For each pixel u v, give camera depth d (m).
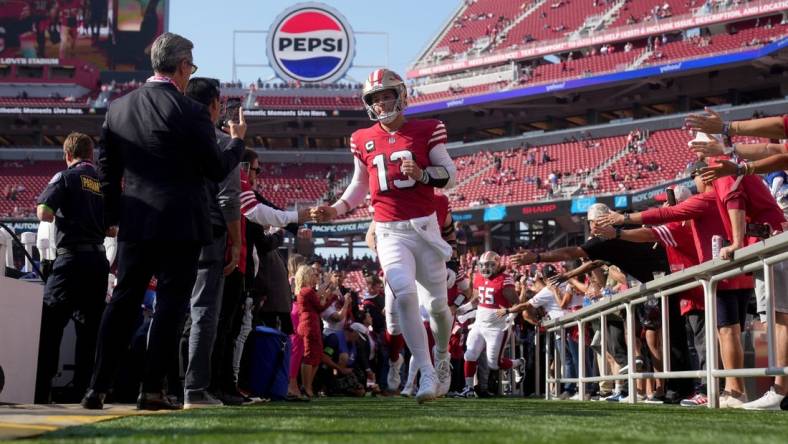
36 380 5.71
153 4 42.66
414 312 4.96
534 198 33.41
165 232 4.28
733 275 4.94
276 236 7.13
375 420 3.21
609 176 33.06
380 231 5.04
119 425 2.94
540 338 10.89
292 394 7.48
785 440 2.38
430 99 42.94
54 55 42.41
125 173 4.41
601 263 7.63
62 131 44.00
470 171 38.38
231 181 5.14
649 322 6.59
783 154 4.43
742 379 5.46
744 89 37.03
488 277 10.17
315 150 43.03
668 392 6.38
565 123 42.06
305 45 40.16
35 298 5.47
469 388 10.32
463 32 45.19
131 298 4.38
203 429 2.73
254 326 7.24
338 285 10.90
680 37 39.28
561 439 2.35
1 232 5.29
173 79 4.56
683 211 5.90
